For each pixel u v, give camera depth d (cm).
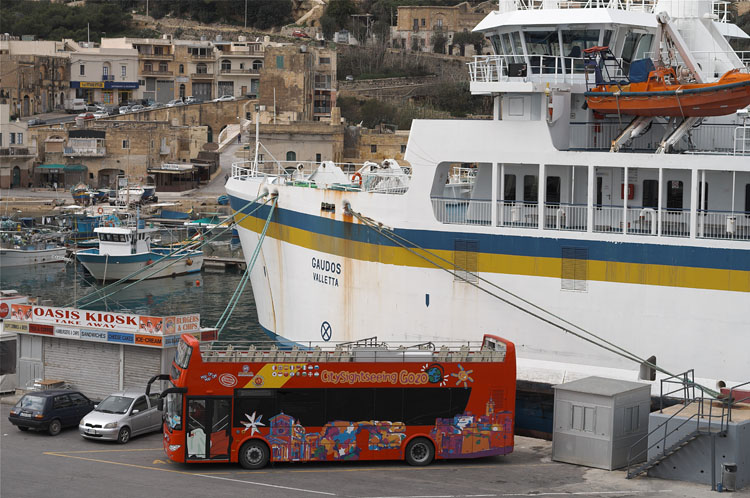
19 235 12275
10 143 16675
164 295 9856
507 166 4166
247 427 3222
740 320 3581
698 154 3822
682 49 3969
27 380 4356
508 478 3136
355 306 4428
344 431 3256
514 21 4153
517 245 3962
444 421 3291
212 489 2997
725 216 3800
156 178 16850
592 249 3809
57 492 2967
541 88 3934
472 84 4062
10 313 4359
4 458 3353
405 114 19400
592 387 3338
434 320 4178
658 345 3728
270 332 5078
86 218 13300
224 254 12331
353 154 16650
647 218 3891
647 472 3162
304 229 4650
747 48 14525
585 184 4053
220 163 17862
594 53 3950
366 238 4338
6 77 19000
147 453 3444
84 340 4206
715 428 3025
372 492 2969
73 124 17512
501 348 3381
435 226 4128
